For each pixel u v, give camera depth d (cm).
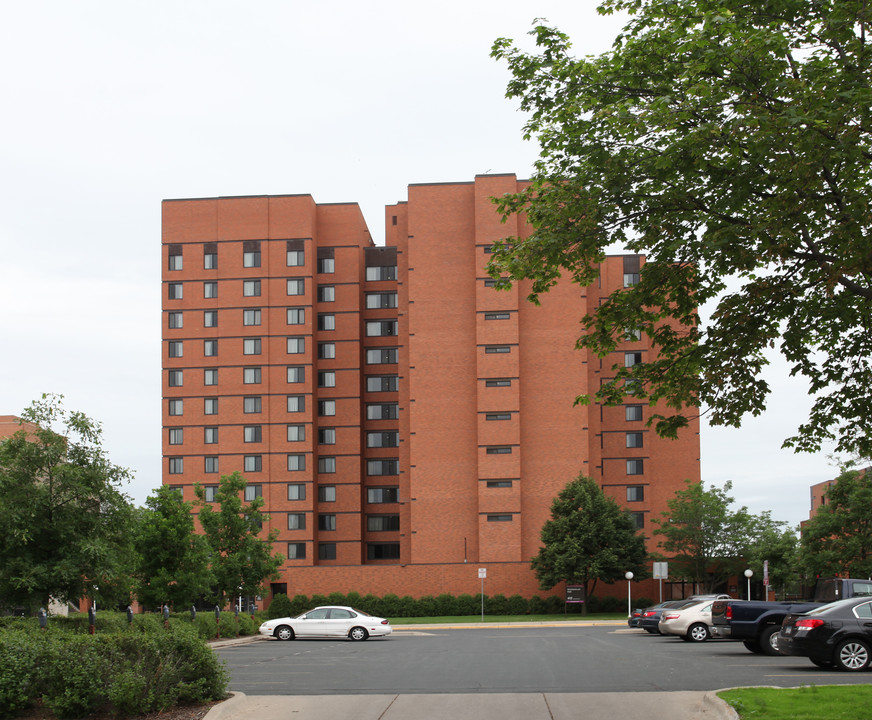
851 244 1264
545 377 7744
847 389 1523
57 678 1327
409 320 7900
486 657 2536
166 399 8181
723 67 1307
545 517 7588
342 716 1366
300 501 7975
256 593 5094
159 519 4066
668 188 1413
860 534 4750
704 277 1484
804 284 1442
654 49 1401
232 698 1477
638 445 8081
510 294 7725
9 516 2552
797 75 1301
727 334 1420
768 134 1191
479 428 7625
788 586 7344
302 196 8269
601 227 1454
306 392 8081
